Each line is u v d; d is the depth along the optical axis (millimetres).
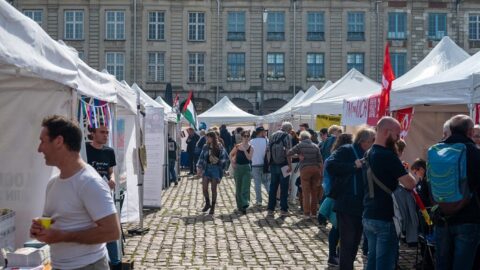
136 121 10070
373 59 43844
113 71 43719
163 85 43844
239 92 44156
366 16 43906
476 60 7984
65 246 3420
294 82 44000
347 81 16094
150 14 43812
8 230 5438
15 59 4441
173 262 8211
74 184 3402
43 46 5059
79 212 3412
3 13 4484
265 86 44094
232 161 13586
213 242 9695
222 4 43938
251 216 12555
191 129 24328
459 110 10789
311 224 11492
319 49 44000
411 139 11000
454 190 5234
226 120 28016
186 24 43906
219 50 44062
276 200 13750
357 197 6406
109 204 3424
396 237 5512
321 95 15789
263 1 43875
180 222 11773
